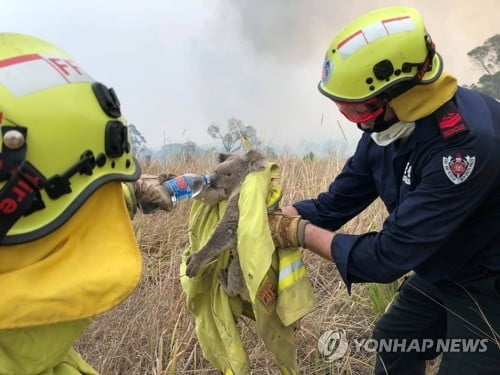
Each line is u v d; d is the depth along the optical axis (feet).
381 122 7.04
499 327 7.36
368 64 6.66
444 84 6.83
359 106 6.89
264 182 7.07
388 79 6.64
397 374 9.23
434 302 8.65
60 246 4.42
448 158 6.64
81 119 4.28
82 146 4.28
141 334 10.77
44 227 4.11
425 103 6.76
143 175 6.36
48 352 4.55
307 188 16.74
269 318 7.31
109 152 4.47
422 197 6.76
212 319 7.89
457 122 6.70
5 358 4.38
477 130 6.67
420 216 6.72
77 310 4.28
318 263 14.16
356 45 6.73
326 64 7.11
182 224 15.60
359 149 8.50
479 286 7.43
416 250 6.77
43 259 4.31
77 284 4.28
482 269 7.39
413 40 6.63
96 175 4.39
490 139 6.68
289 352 7.68
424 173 6.86
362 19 6.94
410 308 8.86
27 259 4.28
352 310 12.74
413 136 7.02
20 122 4.00
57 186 4.14
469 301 7.57
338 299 12.62
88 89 4.49
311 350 11.07
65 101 4.24
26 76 4.14
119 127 4.52
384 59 6.61
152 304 11.38
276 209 7.55
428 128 6.88
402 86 6.67
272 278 7.22
